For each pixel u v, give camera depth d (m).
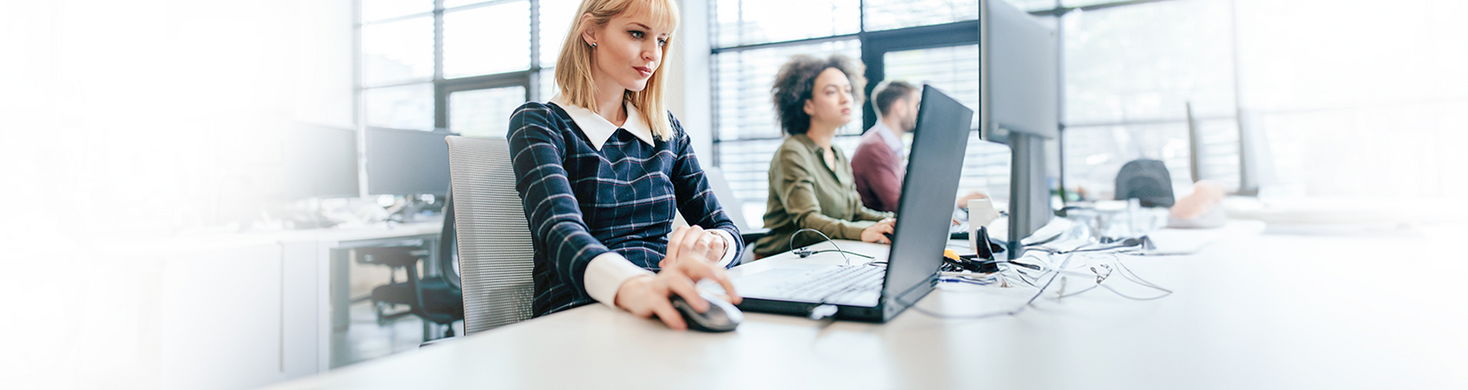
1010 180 1.23
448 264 2.18
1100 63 3.41
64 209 2.39
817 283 0.77
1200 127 2.05
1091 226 1.71
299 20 4.62
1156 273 0.92
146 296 1.79
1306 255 1.13
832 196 2.23
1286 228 1.67
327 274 2.17
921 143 0.61
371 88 4.81
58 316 1.72
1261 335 0.54
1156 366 0.45
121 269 1.77
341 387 0.41
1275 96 3.17
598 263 0.70
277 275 2.03
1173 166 3.29
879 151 2.53
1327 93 3.08
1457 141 2.89
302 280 2.09
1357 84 3.04
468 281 1.01
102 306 1.76
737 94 3.98
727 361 0.48
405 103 4.70
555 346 0.52
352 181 2.80
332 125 2.73
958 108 0.73
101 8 3.81
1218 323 0.59
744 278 0.83
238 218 2.45
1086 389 0.40
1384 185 2.99
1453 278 0.86
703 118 3.93
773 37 3.90
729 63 4.00
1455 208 1.98
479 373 0.44
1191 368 0.45
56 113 2.98
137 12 3.97
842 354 0.49
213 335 1.89
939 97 0.65
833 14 3.78
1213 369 0.45
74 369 1.73
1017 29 1.17
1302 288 0.79
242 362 1.94
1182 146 3.28
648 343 0.53
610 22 1.09
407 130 2.88
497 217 1.07
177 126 2.76
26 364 1.69
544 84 4.25
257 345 1.98
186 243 1.93
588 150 1.08
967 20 3.51
